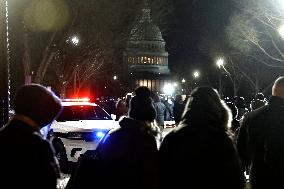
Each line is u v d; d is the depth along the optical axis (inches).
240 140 204.5
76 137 502.9
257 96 467.8
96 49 1432.1
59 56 1408.7
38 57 951.0
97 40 1343.5
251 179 194.7
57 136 521.0
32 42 921.5
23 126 113.8
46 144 112.6
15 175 106.3
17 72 930.1
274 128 189.2
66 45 1279.5
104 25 1218.0
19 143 109.7
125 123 156.3
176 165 153.3
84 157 154.0
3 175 106.5
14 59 904.9
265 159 188.2
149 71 4165.8
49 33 893.2
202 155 151.8
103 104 1454.2
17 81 928.3
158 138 173.8
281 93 193.5
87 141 500.7
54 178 110.0
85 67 1963.6
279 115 190.9
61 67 1510.8
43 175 107.9
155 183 149.4
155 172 150.1
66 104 570.3
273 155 186.9
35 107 117.3
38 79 942.4
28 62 888.9
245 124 201.6
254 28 1713.8
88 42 1342.3
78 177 153.6
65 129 515.5
